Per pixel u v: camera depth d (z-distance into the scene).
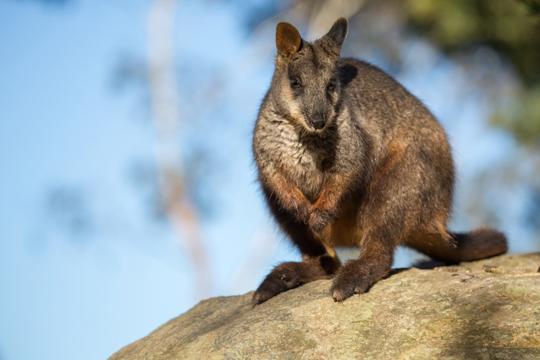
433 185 12.43
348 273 10.72
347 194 12.28
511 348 8.81
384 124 12.55
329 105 12.18
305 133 12.27
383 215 12.13
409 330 9.36
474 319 9.29
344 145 12.21
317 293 10.70
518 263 12.81
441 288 10.02
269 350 9.38
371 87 12.82
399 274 10.97
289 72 12.51
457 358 8.80
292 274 11.57
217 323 10.81
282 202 12.48
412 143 12.44
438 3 23.80
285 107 12.35
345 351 9.23
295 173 12.47
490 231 13.21
